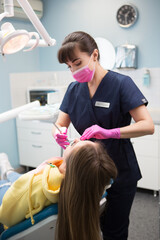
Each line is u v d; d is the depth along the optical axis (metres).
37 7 3.06
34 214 1.04
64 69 3.26
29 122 2.97
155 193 2.49
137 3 2.70
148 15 2.67
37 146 2.99
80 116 1.35
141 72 2.82
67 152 1.04
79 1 3.00
